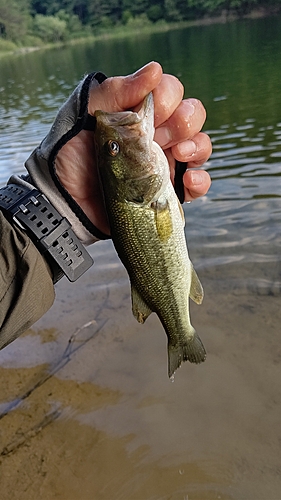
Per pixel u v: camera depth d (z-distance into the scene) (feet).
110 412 1.91
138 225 1.11
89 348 2.27
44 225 0.98
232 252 2.84
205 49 15.37
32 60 23.29
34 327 2.46
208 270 2.70
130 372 2.11
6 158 5.50
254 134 5.21
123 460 1.72
